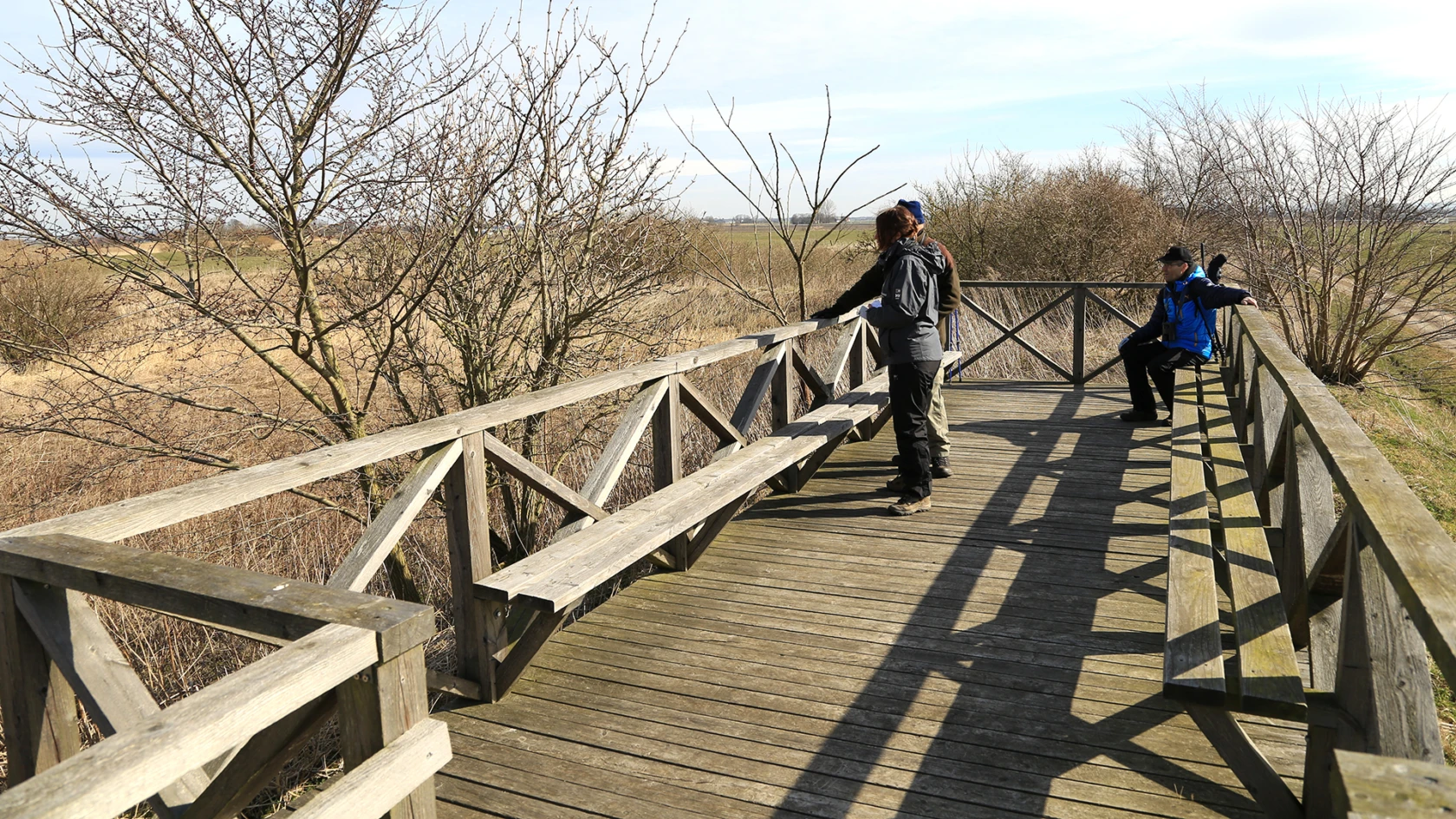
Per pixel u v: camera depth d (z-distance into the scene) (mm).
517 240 5699
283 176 4566
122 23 4117
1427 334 10133
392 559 5289
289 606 1792
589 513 3850
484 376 5738
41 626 2080
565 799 2738
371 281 5109
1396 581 1728
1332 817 2299
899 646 3643
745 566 4551
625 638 3812
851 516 5223
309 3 4445
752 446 5020
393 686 1751
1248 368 5844
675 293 6805
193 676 4387
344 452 2791
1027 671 3400
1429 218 9602
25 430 4711
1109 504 5238
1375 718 2025
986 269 15445
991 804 2637
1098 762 2820
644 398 4355
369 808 1655
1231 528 3408
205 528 5836
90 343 4766
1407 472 7180
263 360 4984
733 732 3070
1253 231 10883
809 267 13398
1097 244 14500
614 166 5805
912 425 5059
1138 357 6980
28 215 4273
